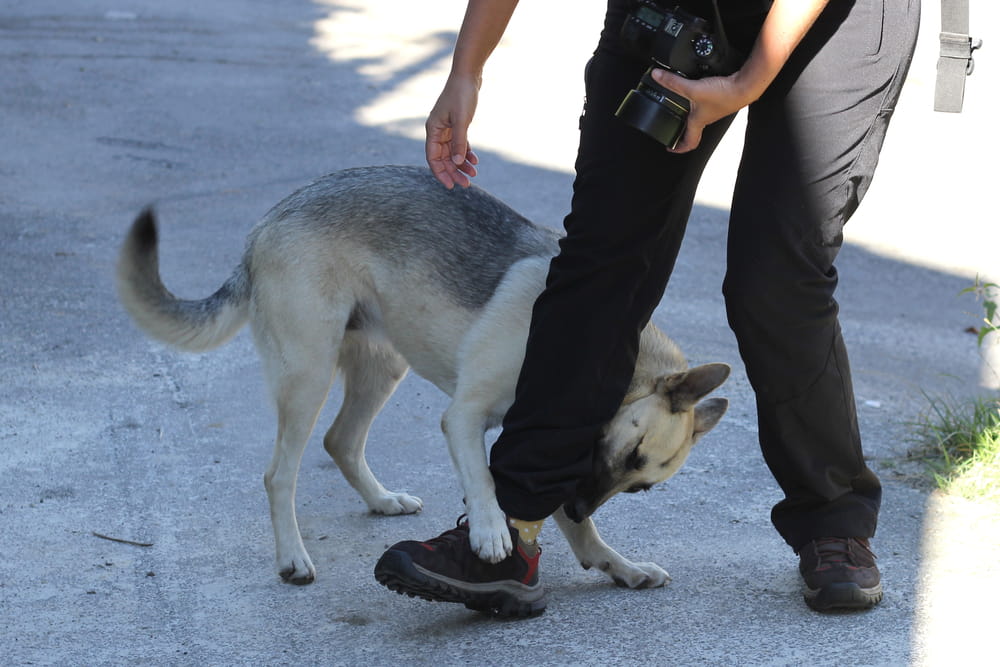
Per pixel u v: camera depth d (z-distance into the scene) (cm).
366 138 1101
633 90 335
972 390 646
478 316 407
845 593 381
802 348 363
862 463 393
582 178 366
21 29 1512
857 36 342
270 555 437
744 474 518
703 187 1019
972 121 1209
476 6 374
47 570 416
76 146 1032
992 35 1512
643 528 464
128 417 554
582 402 366
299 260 421
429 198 427
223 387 598
